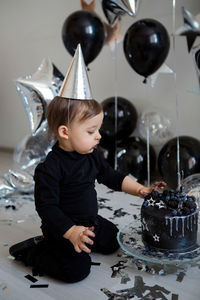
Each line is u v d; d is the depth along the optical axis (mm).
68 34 2102
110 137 2449
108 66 2836
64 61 3152
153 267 1212
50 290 1094
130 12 1954
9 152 3752
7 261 1292
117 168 2342
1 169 2881
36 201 1146
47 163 1165
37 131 2125
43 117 2088
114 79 2820
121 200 1966
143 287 1089
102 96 2945
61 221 1100
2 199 1988
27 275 1188
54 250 1188
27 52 3469
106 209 1812
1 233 1550
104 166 1360
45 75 2078
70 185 1185
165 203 1219
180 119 2488
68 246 1161
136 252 1156
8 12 3531
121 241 1246
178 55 2402
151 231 1178
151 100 2631
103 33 2164
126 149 2336
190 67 2359
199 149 2078
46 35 3248
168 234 1147
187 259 1099
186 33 2100
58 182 1163
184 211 1153
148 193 1299
